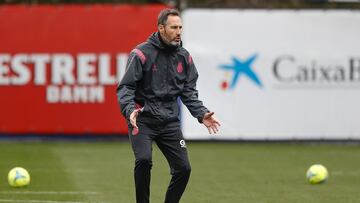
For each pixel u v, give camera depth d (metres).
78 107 65.19
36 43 64.56
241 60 65.25
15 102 64.62
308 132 65.88
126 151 60.62
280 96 65.56
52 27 64.69
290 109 65.62
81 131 65.25
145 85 28.78
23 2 72.25
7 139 65.94
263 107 65.50
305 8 72.12
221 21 64.94
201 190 40.94
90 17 64.94
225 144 67.06
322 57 65.69
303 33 65.56
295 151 62.56
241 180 45.38
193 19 64.75
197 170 50.31
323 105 65.81
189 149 63.16
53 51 64.75
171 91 28.95
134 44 65.31
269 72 65.44
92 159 55.56
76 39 64.94
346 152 62.19
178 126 29.30
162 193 39.59
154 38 28.62
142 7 65.31
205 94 65.06
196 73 29.58
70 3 72.75
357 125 66.06
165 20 28.25
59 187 41.50
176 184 29.44
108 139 67.00
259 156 58.81
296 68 65.50
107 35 65.12
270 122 65.62
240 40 65.25
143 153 28.39
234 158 57.44
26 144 64.75
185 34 64.69
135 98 29.08
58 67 64.88
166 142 29.28
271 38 65.44
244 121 65.44
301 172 49.62
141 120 28.81
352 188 42.00
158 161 54.44
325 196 38.94
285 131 65.75
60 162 53.66
